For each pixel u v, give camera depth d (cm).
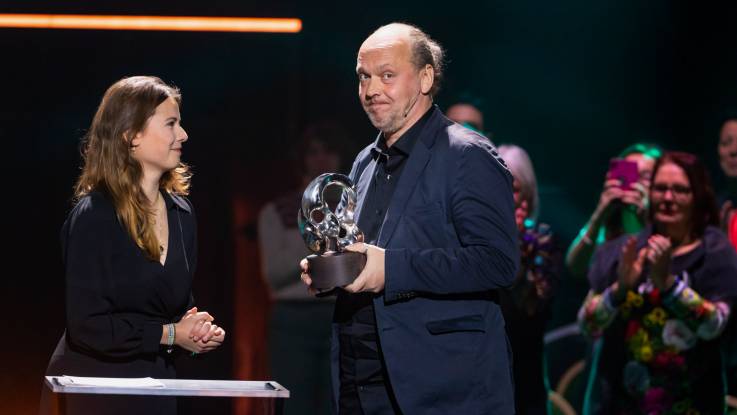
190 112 1620
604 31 1672
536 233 1077
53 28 1581
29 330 1563
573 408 1345
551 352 1411
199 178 1614
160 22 1562
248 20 1579
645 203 1173
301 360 1276
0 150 1584
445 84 1653
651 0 1656
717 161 1628
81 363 748
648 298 1034
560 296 1515
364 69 736
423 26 1647
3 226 1583
